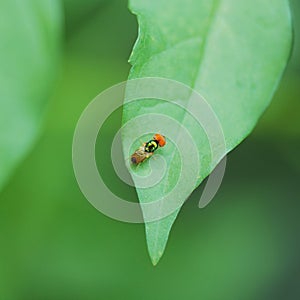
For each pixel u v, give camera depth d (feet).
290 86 0.81
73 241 0.88
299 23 0.76
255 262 0.94
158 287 0.92
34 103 0.52
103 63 0.83
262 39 0.52
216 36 0.51
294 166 0.91
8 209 0.85
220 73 0.51
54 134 0.83
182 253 0.93
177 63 0.50
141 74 0.49
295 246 0.94
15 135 0.51
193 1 0.51
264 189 0.92
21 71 0.51
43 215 0.86
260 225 0.94
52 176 0.85
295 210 0.93
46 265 0.88
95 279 0.89
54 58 0.52
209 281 0.93
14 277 0.87
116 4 0.83
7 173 0.52
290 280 0.95
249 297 0.93
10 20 0.51
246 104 0.51
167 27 0.50
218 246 0.94
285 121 0.86
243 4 0.52
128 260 0.91
